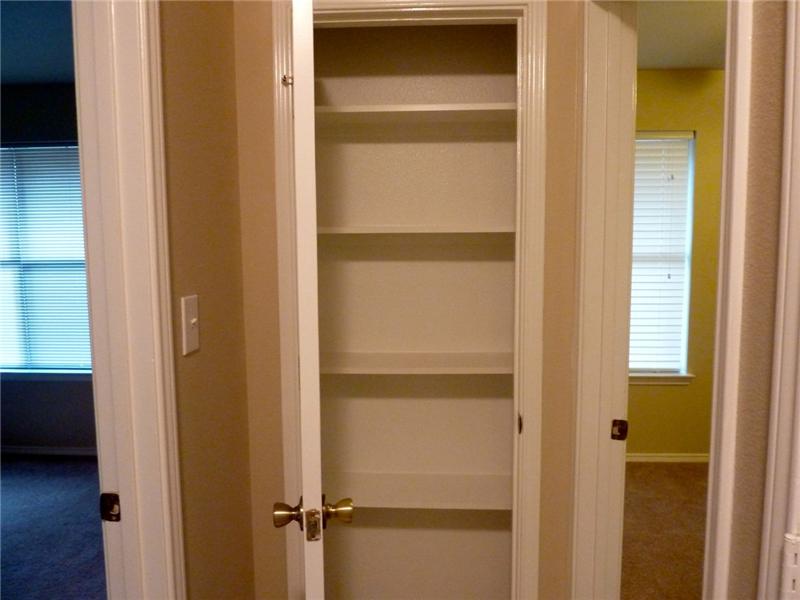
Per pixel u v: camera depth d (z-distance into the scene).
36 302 3.72
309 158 0.85
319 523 0.88
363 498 1.63
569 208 1.44
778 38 0.62
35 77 3.45
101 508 1.00
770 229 0.63
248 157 1.43
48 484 3.32
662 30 2.69
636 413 3.57
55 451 3.79
